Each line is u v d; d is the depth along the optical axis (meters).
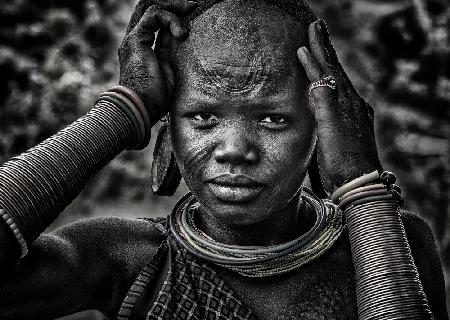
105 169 5.16
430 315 1.25
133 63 1.38
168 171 1.48
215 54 1.31
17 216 1.21
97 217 1.49
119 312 1.35
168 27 1.39
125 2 5.92
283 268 1.38
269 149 1.31
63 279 1.37
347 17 6.27
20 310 1.34
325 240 1.42
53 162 1.26
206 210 1.36
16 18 5.55
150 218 1.57
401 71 6.06
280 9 1.34
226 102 1.30
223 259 1.37
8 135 5.19
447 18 6.14
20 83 5.36
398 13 6.20
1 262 1.21
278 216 1.42
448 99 5.86
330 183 1.37
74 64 5.52
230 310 1.35
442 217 5.38
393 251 1.28
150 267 1.39
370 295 1.26
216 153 1.30
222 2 1.34
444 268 5.10
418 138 5.67
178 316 1.34
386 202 1.32
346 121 1.35
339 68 1.38
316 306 1.38
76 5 5.75
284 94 1.31
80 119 1.35
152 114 1.37
